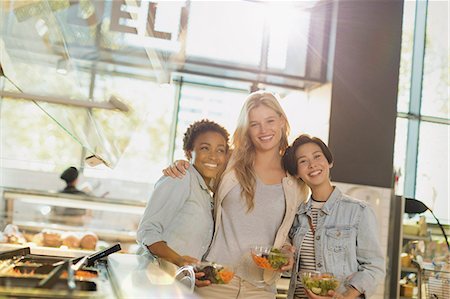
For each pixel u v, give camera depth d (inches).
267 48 226.7
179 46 77.0
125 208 159.9
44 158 178.1
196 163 95.7
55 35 61.5
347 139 205.3
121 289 53.3
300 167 96.0
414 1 258.1
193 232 90.0
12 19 59.8
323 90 216.1
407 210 189.2
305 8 221.9
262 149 97.0
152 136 225.6
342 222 94.8
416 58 255.8
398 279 182.1
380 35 211.8
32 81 66.6
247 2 226.8
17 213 152.7
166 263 77.8
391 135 207.6
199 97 237.0
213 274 79.7
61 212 155.3
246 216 93.5
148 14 68.9
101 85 69.4
